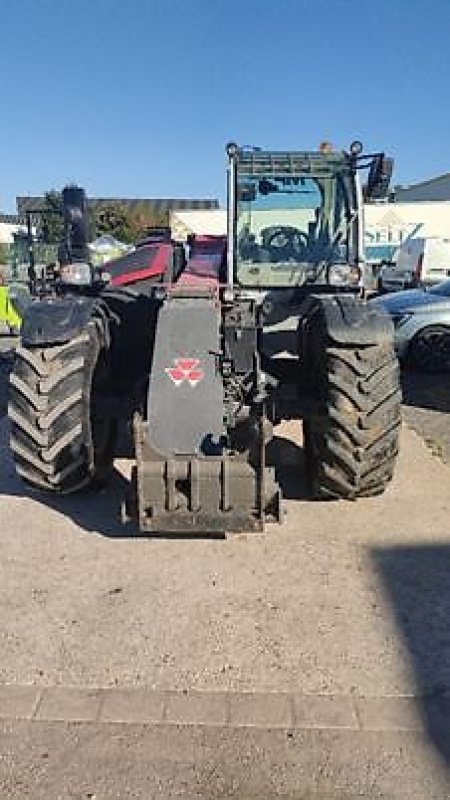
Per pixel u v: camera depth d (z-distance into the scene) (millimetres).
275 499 3629
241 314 4238
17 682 2818
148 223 38562
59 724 2594
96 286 5324
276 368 5160
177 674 2861
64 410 4160
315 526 4223
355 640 3086
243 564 3762
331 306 4305
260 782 2334
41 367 4172
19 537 4094
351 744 2498
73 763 2416
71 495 4668
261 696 2734
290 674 2863
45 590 3508
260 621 3227
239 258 5605
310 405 4395
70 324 4230
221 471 3572
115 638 3102
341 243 5637
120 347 5148
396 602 3391
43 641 3084
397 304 10156
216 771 2379
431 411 7309
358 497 4488
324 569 3707
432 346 9844
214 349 3975
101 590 3504
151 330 5184
